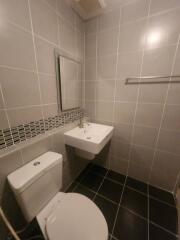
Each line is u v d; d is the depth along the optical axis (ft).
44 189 3.01
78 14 4.40
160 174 5.01
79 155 5.20
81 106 5.60
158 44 3.86
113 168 6.10
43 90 3.46
